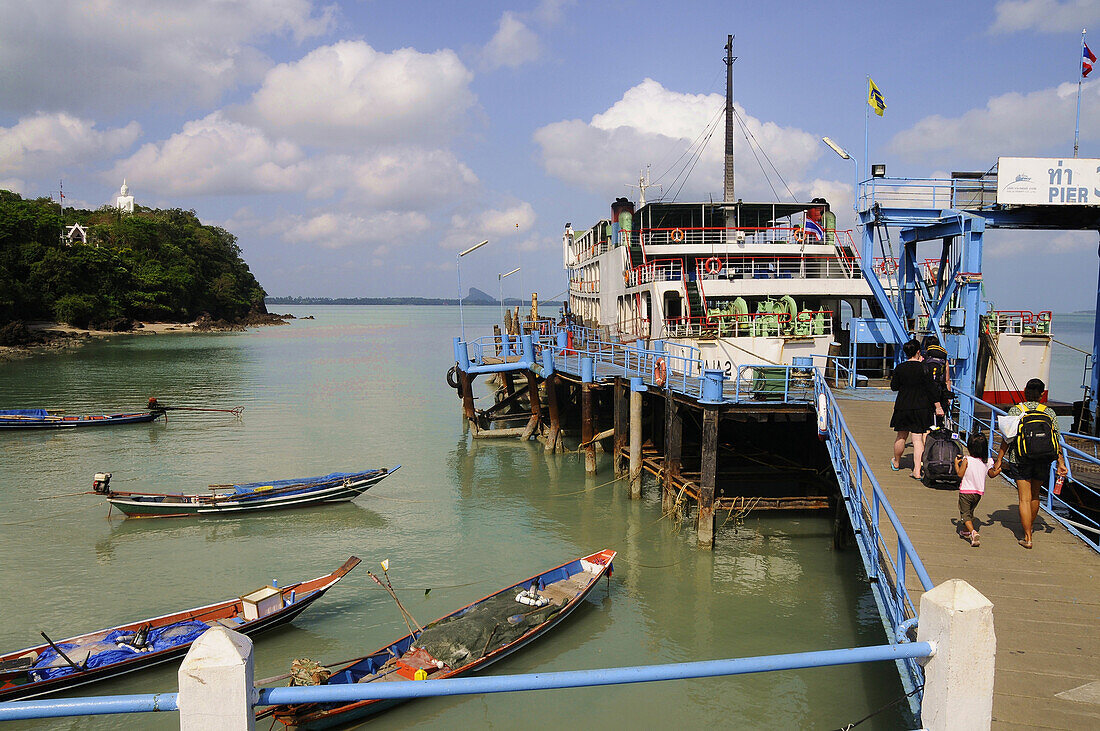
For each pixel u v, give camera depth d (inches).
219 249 6171.3
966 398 790.5
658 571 730.8
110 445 1364.4
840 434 598.5
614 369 1227.2
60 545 830.5
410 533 866.8
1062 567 399.5
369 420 1667.1
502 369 1408.7
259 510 943.7
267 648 586.6
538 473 1148.5
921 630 188.9
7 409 1695.4
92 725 491.5
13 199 4889.3
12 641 596.1
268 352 3732.8
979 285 795.4
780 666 174.4
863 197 872.3
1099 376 860.6
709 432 770.8
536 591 619.2
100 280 4426.7
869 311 1188.5
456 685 162.6
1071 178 769.6
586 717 489.4
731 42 1428.4
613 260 1449.3
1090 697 288.8
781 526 858.1
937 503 496.1
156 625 576.7
